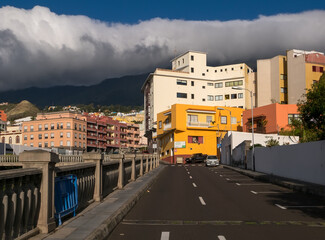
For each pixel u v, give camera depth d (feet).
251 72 294.66
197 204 41.39
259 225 28.68
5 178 16.53
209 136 228.63
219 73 284.20
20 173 18.17
